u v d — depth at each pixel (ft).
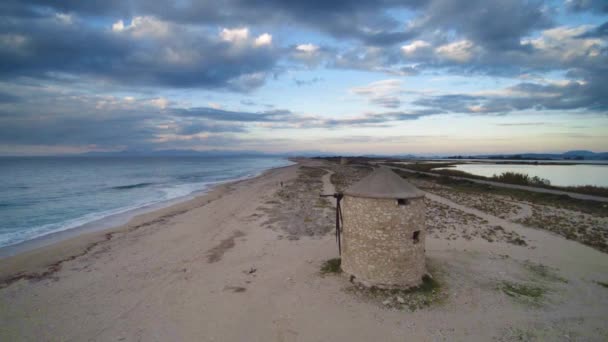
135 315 34.06
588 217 78.18
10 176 238.68
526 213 84.02
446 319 32.63
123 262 50.29
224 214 86.89
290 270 45.03
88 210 99.86
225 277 43.39
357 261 39.47
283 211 88.89
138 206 106.93
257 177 231.30
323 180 184.65
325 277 41.78
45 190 152.87
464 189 139.33
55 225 78.28
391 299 35.81
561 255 51.70
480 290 38.60
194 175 272.72
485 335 30.27
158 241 62.13
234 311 34.50
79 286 41.45
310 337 30.04
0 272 46.68
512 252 53.01
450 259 48.65
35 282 42.80
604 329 31.24
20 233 70.44
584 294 38.27
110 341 29.55
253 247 56.44
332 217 80.69
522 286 40.01
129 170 336.08
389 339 29.68
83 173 281.95
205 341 29.50
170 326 31.89
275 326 31.73
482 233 64.49
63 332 31.07
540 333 30.60
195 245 58.90
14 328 31.73
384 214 37.35
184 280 42.75
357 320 32.50
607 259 49.93
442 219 76.95
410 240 37.99
